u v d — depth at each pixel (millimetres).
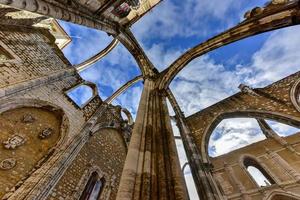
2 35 7898
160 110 5043
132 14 9859
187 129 8070
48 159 6812
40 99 7875
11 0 2811
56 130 8062
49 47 10875
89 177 8125
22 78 7551
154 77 7801
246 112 9812
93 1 5562
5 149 6090
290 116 8008
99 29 6844
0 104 6211
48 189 5773
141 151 3164
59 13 4254
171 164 2975
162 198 2234
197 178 5621
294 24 4945
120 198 2107
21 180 5848
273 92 9797
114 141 10867
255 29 5934
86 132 8727
